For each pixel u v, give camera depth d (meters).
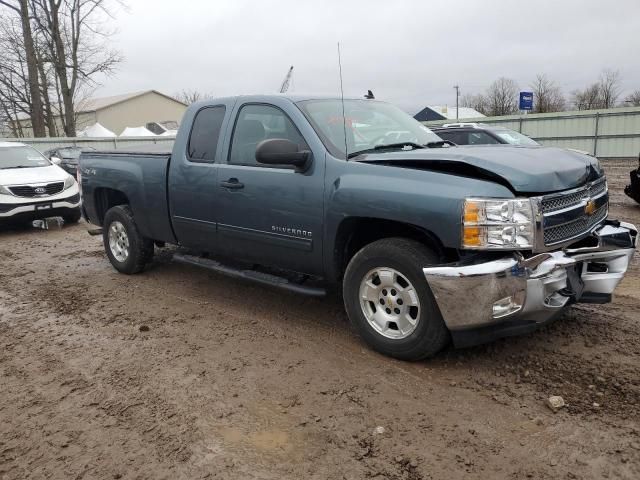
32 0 31.38
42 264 7.54
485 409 3.22
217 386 3.64
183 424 3.20
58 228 10.76
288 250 4.40
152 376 3.83
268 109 4.59
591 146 24.84
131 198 5.93
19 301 5.77
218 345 4.32
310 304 5.22
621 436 2.89
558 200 3.51
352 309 4.05
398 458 2.80
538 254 3.37
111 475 2.78
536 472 2.66
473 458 2.78
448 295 3.37
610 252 3.79
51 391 3.68
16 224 11.27
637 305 4.81
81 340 4.55
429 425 3.08
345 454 2.86
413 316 3.78
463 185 3.40
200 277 6.31
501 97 61.66
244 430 3.12
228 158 4.84
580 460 2.73
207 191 4.95
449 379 3.60
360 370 3.78
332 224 4.00
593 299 3.88
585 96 55.22
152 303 5.46
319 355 4.05
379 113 4.89
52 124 35.06
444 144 4.79
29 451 3.01
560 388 3.42
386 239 3.83
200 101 5.30
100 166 6.41
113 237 6.58
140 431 3.16
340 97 4.86
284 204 4.30
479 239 3.29
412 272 3.62
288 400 3.43
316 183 4.09
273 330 4.60
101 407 3.44
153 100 59.41
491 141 11.73
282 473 2.73
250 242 4.70
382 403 3.34
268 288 5.79
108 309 5.34
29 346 4.48
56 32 32.53
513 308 3.33
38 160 11.67
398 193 3.60
